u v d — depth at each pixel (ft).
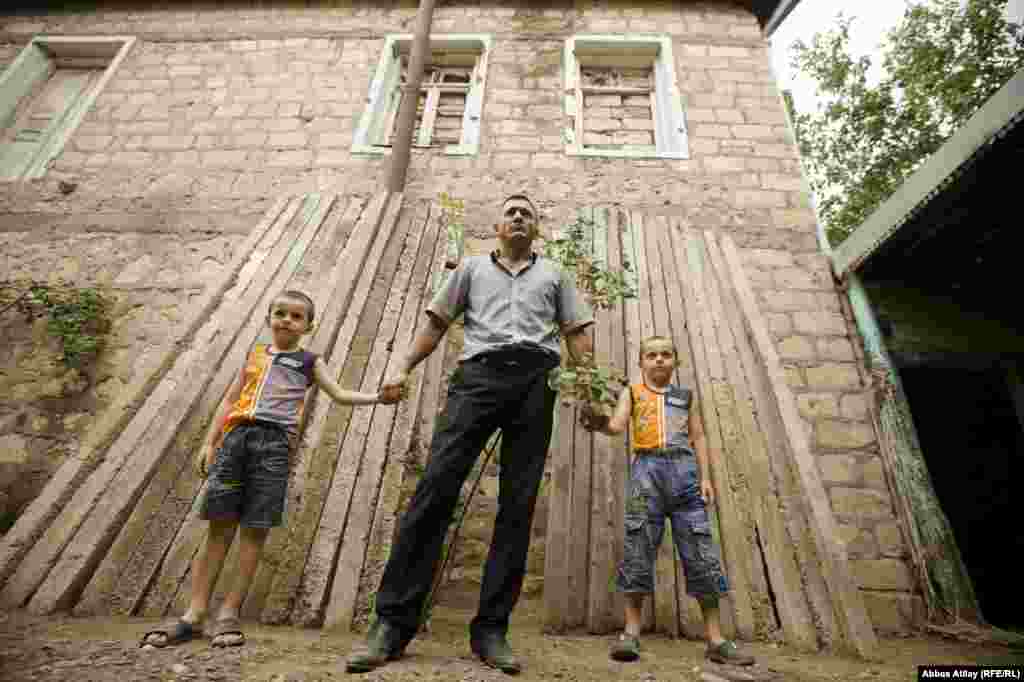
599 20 19.58
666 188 15.98
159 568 8.87
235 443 7.16
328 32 19.93
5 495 12.29
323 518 9.32
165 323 14.25
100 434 10.83
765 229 15.19
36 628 7.04
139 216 16.08
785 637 8.52
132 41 19.98
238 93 18.58
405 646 6.11
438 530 6.31
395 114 18.80
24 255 15.44
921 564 10.78
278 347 8.10
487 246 14.88
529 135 17.13
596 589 9.01
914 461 11.84
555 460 10.49
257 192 16.43
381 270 13.85
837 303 13.92
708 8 19.76
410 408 11.12
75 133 17.89
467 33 19.47
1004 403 15.02
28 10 21.09
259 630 7.52
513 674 5.82
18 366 13.75
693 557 7.25
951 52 27.71
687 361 12.17
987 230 12.30
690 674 6.27
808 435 12.25
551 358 7.00
